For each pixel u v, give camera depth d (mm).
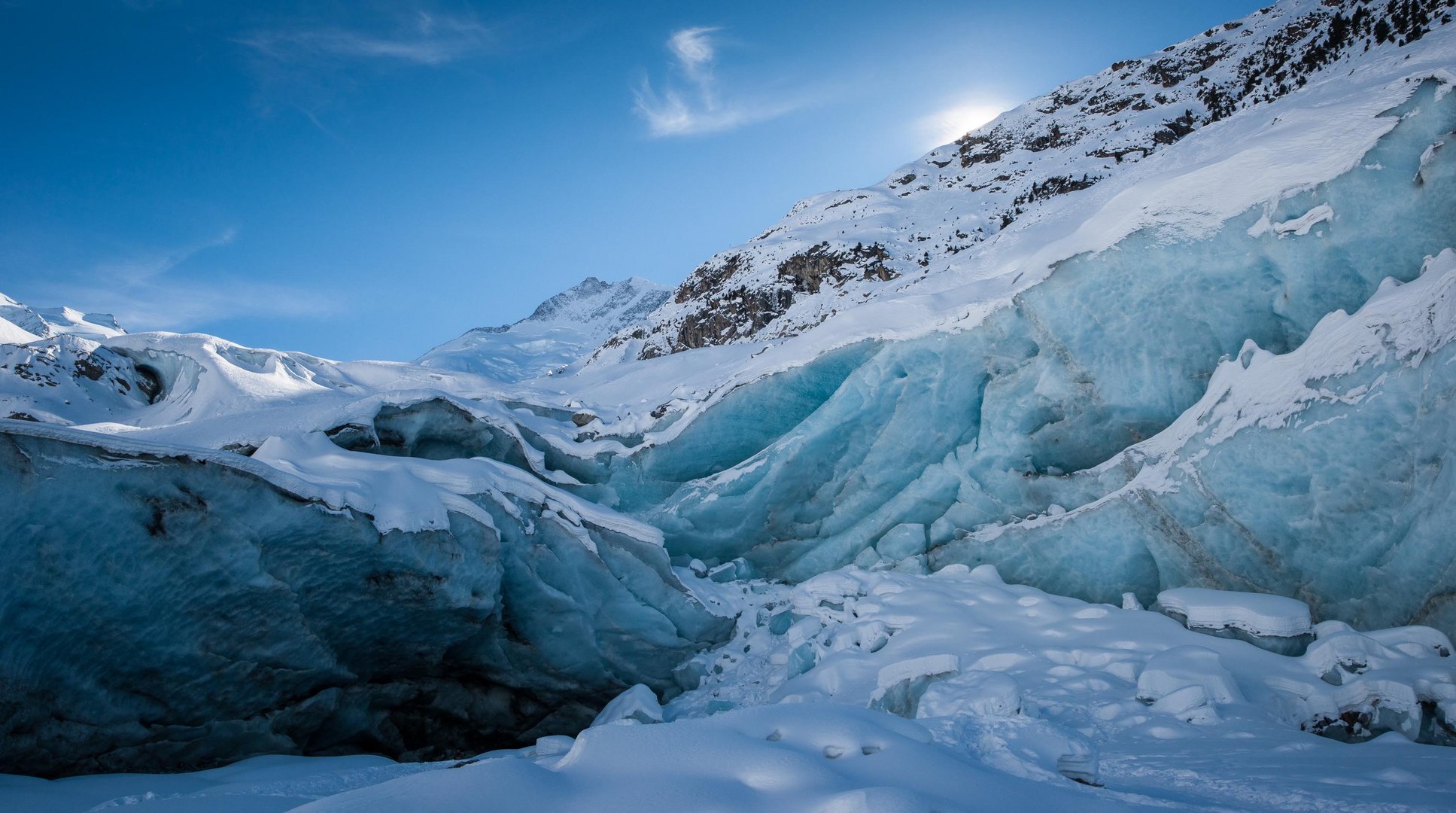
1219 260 13328
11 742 9938
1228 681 9133
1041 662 11266
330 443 14344
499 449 17594
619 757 5285
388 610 13094
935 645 12797
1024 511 15352
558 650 15211
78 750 10594
